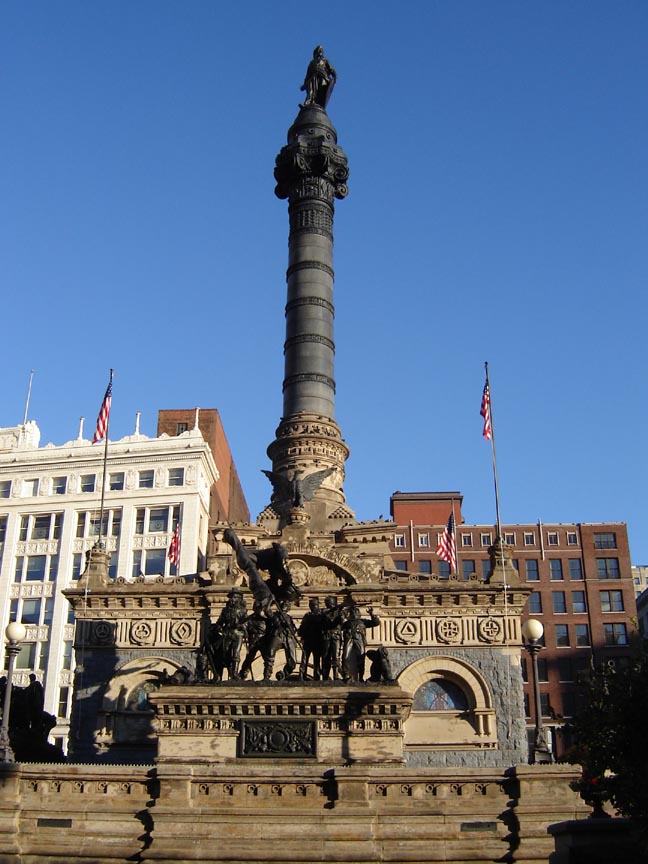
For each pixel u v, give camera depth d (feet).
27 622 320.70
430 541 448.65
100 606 188.24
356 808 115.24
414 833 112.78
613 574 426.10
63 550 327.26
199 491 330.54
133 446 338.34
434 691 180.75
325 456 231.09
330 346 244.63
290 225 257.75
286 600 156.66
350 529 212.84
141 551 325.01
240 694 139.54
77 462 339.77
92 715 180.65
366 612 183.83
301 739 137.49
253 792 118.52
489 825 113.60
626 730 103.09
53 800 118.83
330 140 266.57
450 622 183.73
